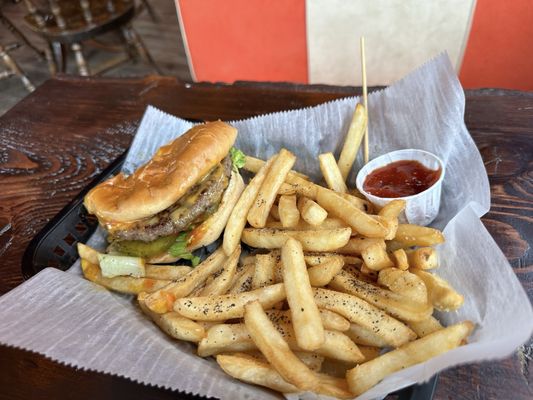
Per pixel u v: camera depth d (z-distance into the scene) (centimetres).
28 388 23
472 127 33
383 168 30
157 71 82
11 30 79
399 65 58
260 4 58
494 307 21
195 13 63
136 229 29
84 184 36
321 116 33
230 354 24
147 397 22
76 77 47
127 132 39
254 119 35
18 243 32
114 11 68
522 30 50
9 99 83
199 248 31
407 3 52
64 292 25
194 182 29
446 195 29
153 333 24
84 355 21
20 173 38
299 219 29
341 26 56
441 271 25
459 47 54
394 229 25
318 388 20
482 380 20
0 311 23
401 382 19
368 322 22
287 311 24
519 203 28
